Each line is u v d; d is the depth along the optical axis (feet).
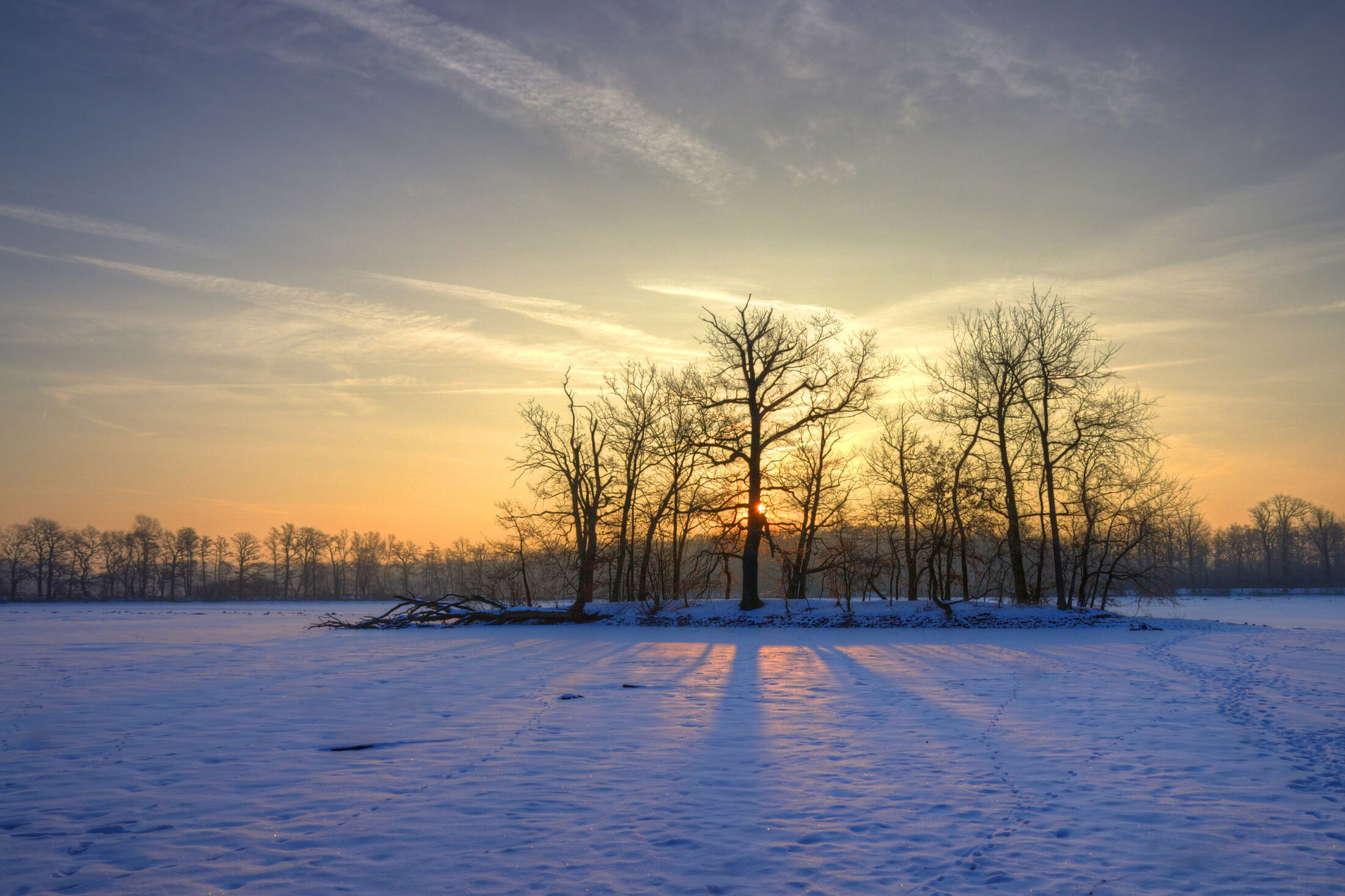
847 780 34.27
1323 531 417.49
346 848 26.11
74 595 435.53
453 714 51.03
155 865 24.61
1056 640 106.83
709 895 22.22
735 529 141.59
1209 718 48.44
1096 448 130.31
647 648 97.40
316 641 117.39
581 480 152.56
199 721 48.80
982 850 25.64
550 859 25.09
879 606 134.10
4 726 47.09
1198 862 24.50
